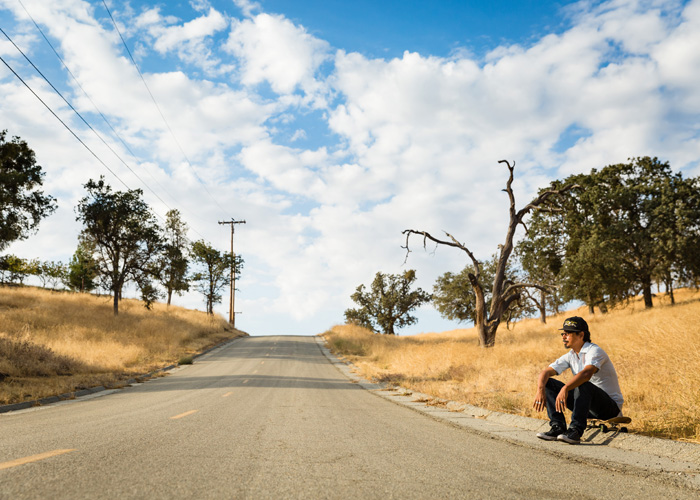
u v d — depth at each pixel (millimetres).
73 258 68688
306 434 5680
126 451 4266
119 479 3178
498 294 26703
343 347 38844
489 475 3668
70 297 49094
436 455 4520
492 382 12555
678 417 6035
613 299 42844
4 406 9766
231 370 22156
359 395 12711
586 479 3623
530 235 47656
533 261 47656
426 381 15461
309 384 15867
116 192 44875
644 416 6527
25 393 11898
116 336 31891
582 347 5539
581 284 43594
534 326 51344
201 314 63000
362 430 6254
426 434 6082
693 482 3562
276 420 7035
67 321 34438
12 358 16562
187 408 8703
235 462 3877
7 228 35500
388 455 4438
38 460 3781
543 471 3893
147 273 46031
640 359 11492
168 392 12953
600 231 41938
